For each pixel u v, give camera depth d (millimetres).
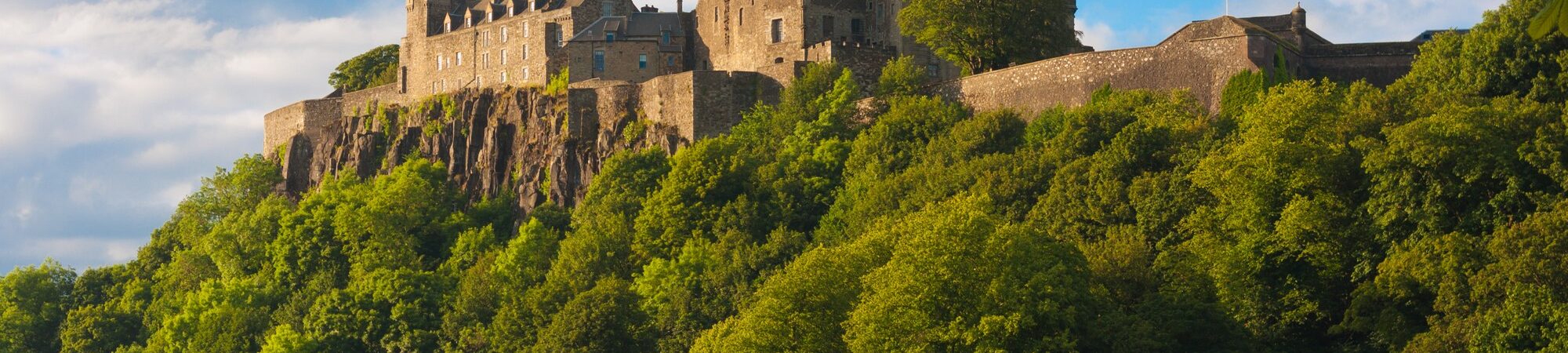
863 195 170750
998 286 112875
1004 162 160375
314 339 173500
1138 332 111875
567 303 154750
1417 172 119438
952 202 127312
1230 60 162500
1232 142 142375
